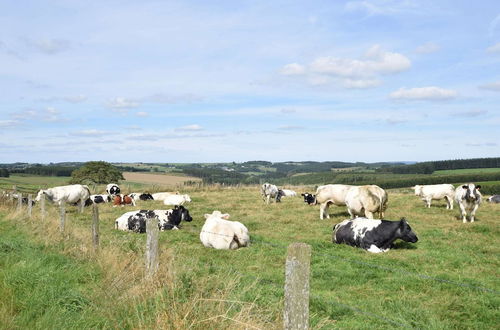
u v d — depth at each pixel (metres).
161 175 81.94
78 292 6.67
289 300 3.93
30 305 5.93
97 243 9.89
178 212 17.28
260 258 11.41
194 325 5.05
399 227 12.78
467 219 18.75
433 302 8.00
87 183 59.38
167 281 6.54
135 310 5.70
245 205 25.44
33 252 9.06
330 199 18.80
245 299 6.89
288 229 16.50
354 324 6.77
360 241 13.09
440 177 65.94
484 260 11.28
